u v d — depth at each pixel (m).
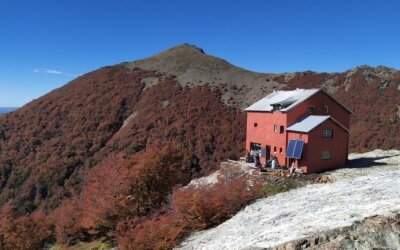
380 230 16.67
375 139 98.00
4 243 42.28
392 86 131.50
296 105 44.25
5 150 110.50
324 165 42.00
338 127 42.56
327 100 46.97
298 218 23.06
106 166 39.66
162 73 157.75
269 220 24.86
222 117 115.75
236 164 48.28
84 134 113.44
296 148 41.62
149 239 28.14
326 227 18.83
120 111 127.38
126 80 151.38
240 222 27.41
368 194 24.98
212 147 96.06
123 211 35.41
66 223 42.41
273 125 46.22
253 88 144.88
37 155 103.81
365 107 124.31
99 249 36.22
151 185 38.84
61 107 134.75
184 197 32.31
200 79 150.62
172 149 42.56
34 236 42.59
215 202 31.67
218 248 22.67
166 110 121.75
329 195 27.66
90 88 147.62
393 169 40.12
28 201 83.25
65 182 87.44
